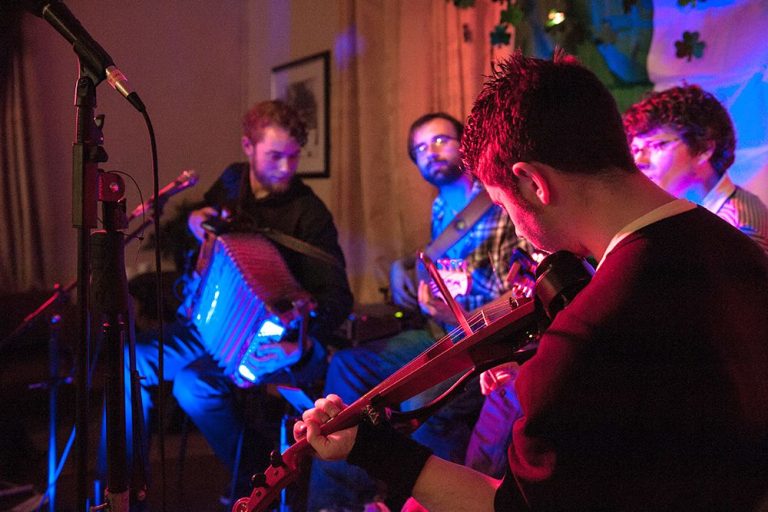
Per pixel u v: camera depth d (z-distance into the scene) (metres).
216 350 2.51
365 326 3.17
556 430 0.96
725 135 2.03
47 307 2.59
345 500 2.47
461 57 3.68
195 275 2.61
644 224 1.00
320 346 2.63
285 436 2.32
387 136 4.28
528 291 1.46
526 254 1.52
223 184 3.10
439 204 2.91
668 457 0.95
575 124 1.02
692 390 0.94
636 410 0.94
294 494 2.57
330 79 4.61
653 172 2.04
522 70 1.07
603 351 0.95
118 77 1.39
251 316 2.37
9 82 4.61
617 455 0.95
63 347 3.96
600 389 0.94
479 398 2.39
